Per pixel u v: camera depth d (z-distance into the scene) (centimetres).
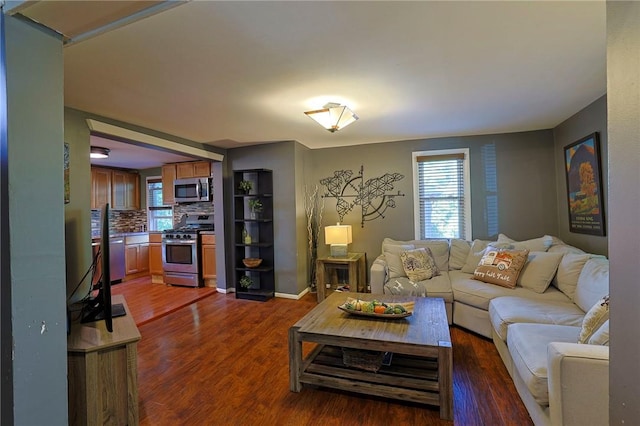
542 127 393
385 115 330
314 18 160
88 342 185
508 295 287
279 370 253
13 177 96
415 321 230
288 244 459
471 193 431
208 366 261
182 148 414
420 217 454
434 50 196
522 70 227
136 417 192
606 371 134
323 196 498
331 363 239
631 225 64
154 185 661
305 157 489
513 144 414
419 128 387
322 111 280
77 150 286
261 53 195
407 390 202
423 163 453
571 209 355
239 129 375
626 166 65
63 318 107
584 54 204
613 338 70
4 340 96
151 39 177
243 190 462
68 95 256
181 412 203
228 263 495
